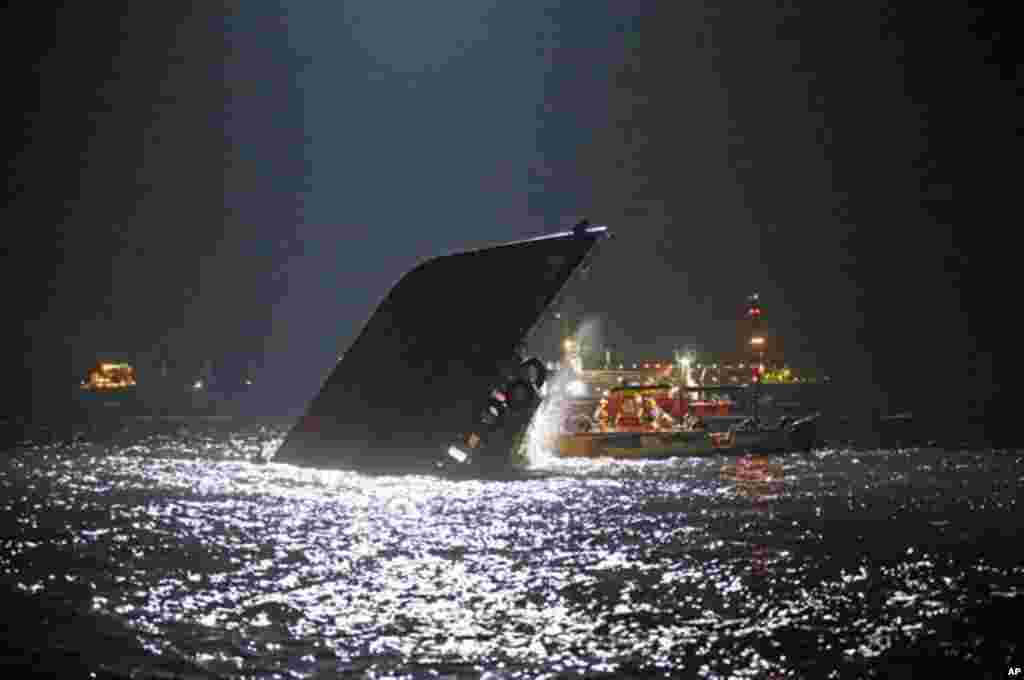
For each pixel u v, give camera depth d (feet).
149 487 499.92
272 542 334.03
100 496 461.78
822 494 456.45
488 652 206.90
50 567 291.17
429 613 237.66
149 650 205.46
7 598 248.93
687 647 209.97
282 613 237.04
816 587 262.06
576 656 204.74
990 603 241.35
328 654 205.05
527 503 433.48
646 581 271.08
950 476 529.04
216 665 196.54
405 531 358.43
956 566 285.84
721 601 248.52
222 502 439.22
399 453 565.12
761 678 191.93
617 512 404.57
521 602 248.32
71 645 207.31
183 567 292.40
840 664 198.08
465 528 364.79
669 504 428.15
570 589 262.26
